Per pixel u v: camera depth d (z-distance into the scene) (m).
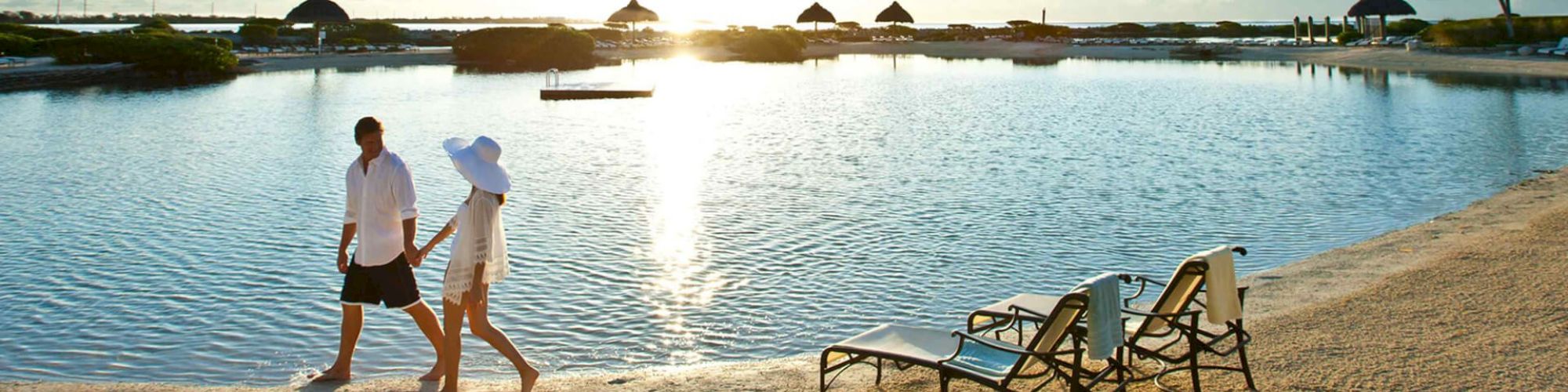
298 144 22.45
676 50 78.75
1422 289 8.04
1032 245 11.68
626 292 9.72
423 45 84.06
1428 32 60.97
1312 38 72.31
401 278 5.77
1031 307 6.01
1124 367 5.46
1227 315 5.21
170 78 48.84
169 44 48.88
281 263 10.88
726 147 21.53
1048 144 21.52
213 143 22.75
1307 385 5.61
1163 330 6.60
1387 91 35.56
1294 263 10.23
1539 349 6.14
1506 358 5.97
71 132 25.22
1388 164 18.12
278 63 57.91
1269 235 12.20
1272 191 15.38
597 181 16.62
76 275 10.41
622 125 26.53
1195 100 33.53
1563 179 15.75
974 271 10.52
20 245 11.83
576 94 36.06
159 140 23.23
